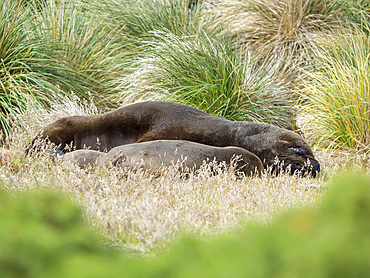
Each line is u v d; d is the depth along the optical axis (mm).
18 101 28750
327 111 28031
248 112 30391
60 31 35750
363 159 23016
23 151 20391
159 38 38406
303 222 5180
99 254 5723
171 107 22531
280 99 32281
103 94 34062
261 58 37469
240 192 15430
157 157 18734
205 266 4605
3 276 4832
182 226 11273
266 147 21297
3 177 15922
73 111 28906
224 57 31766
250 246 4836
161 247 10070
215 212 13070
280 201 14523
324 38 35625
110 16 41375
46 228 5828
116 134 22719
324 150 25719
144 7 41469
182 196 14703
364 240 4676
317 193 16078
